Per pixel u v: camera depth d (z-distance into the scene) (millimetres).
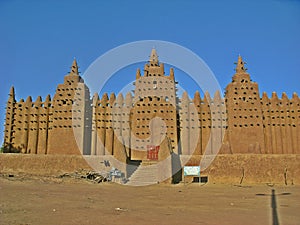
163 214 16469
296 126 48094
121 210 17438
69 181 33375
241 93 48219
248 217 15938
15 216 15047
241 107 47719
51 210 16906
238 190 30328
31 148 49625
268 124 48219
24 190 25188
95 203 20031
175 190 29875
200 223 14242
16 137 50344
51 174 36969
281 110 48844
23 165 38719
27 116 50906
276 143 47750
